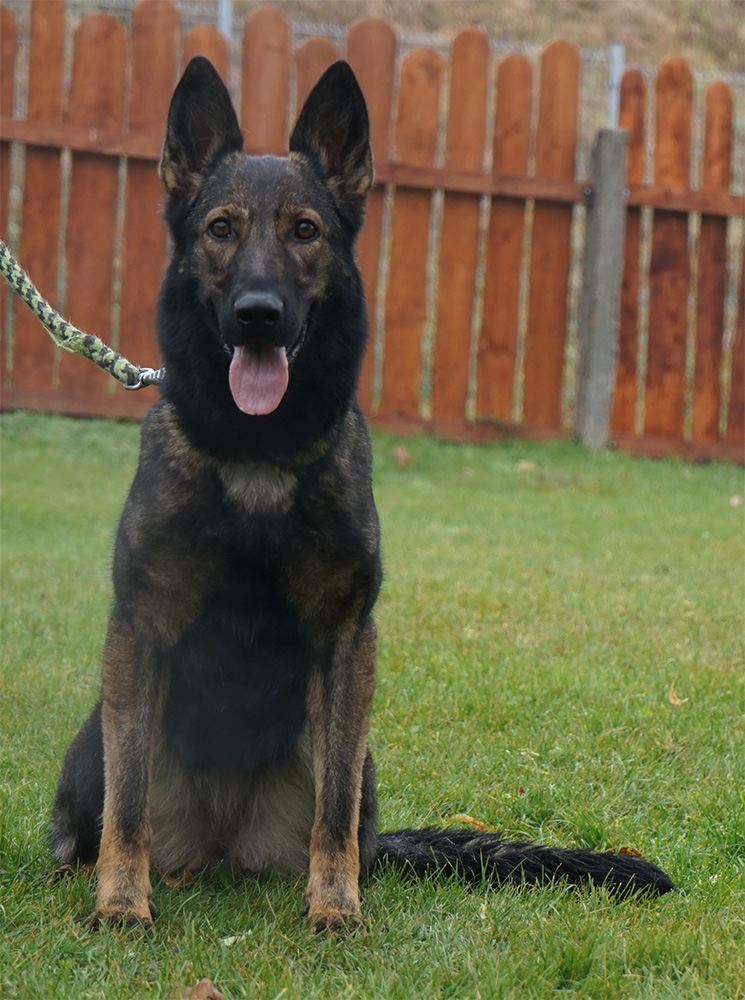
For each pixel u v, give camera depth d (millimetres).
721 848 3693
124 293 10750
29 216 10617
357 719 3328
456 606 6562
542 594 6902
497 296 11188
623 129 11039
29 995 2707
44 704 4930
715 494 10523
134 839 3178
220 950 2939
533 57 16750
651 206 11203
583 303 11430
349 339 3551
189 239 3539
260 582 3264
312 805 3582
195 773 3506
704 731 4641
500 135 11078
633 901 3314
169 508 3229
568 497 10180
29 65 10547
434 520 9125
